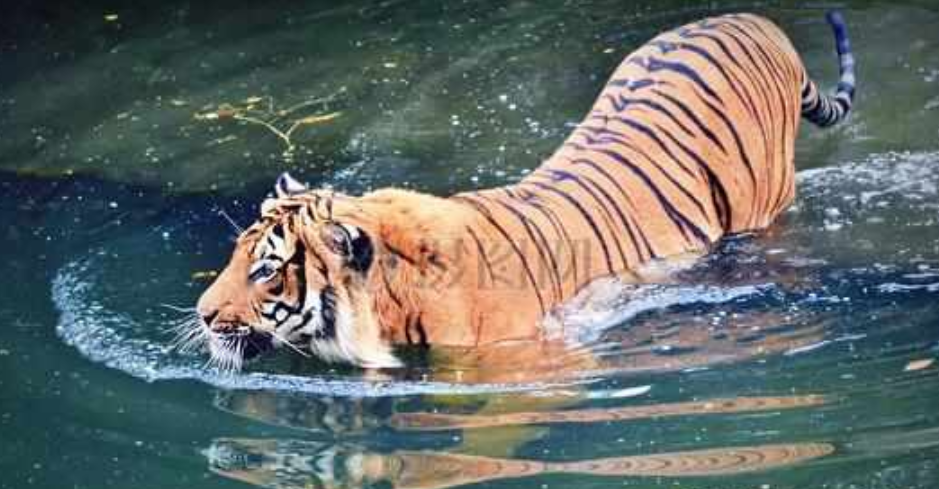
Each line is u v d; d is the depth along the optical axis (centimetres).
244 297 1017
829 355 981
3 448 925
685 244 1084
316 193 1033
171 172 1309
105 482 884
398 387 986
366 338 1009
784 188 1169
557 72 1434
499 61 1467
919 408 910
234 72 1497
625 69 1163
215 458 905
